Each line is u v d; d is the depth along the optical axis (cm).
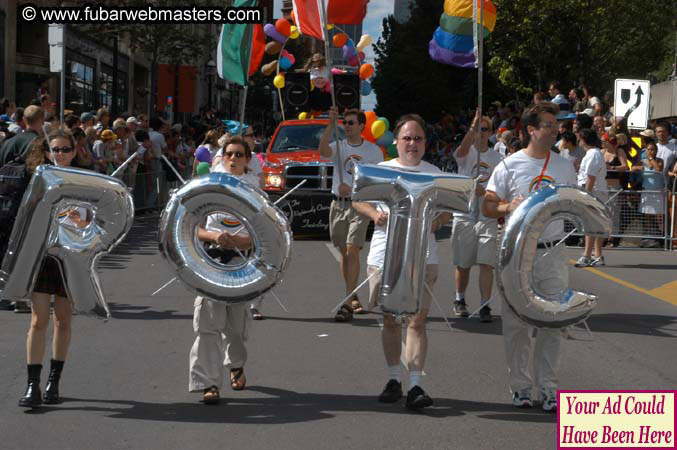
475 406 714
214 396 709
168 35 3831
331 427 654
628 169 1883
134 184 2281
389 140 1507
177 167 2739
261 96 7300
